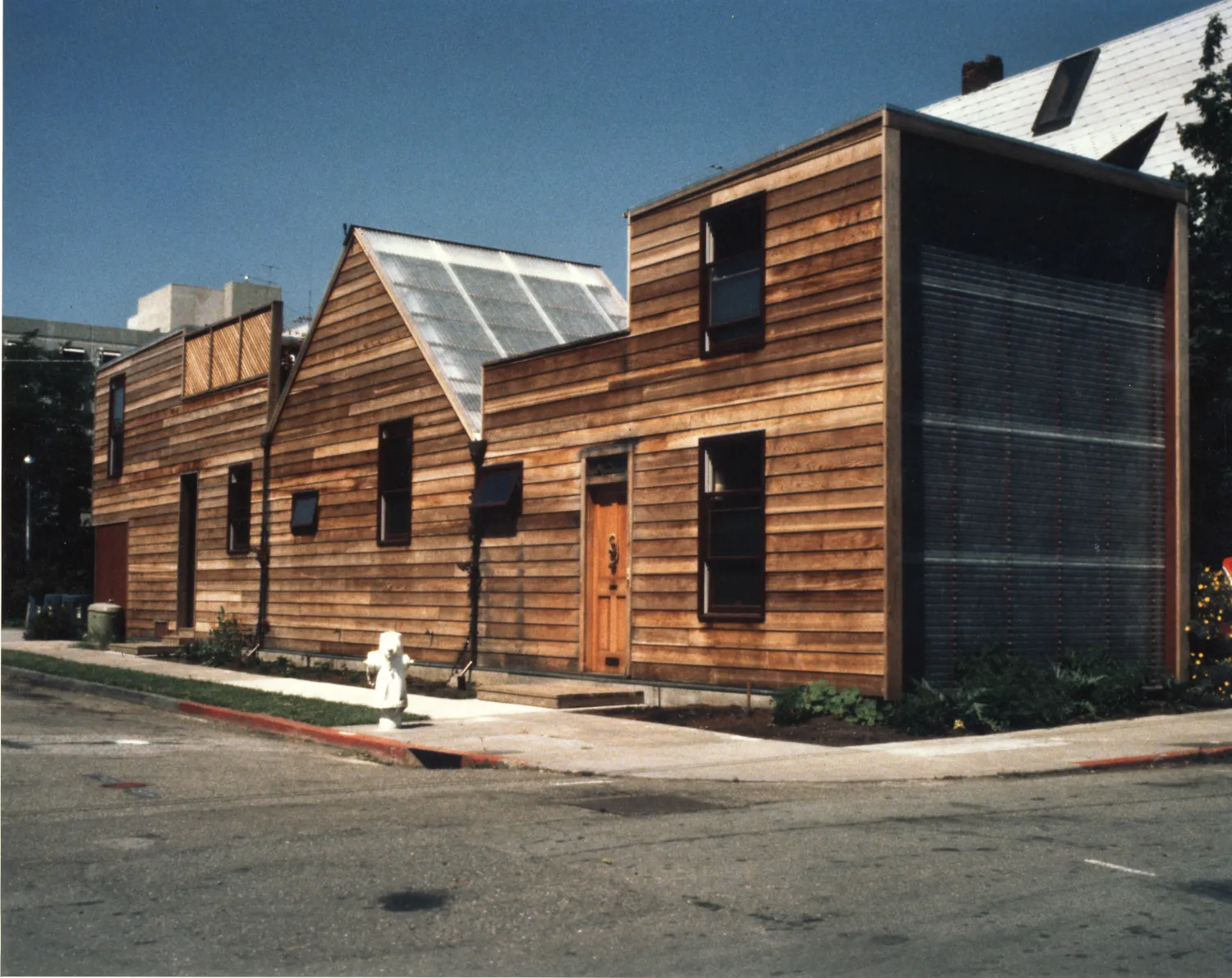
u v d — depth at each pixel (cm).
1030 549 1491
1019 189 1518
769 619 1467
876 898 644
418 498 2058
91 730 1410
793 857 737
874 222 1374
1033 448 1507
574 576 1753
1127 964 538
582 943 572
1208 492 1820
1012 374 1492
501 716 1488
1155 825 834
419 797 962
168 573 2789
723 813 886
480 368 2056
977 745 1226
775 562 1462
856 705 1341
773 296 1490
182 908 630
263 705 1559
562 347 1791
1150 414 1647
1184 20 2636
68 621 2998
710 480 1566
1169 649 1633
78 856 743
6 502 3925
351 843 780
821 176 1441
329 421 2291
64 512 4078
